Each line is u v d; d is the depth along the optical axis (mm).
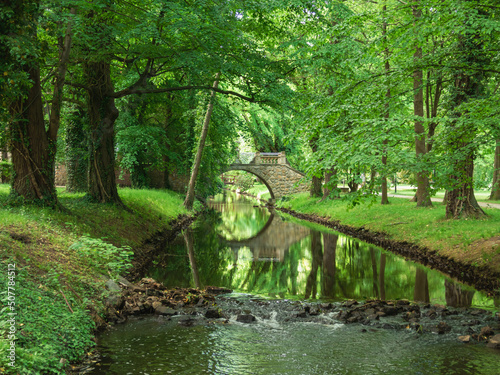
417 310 9219
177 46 12922
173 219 24391
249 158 66000
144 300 8977
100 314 7707
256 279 13102
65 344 6059
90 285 8445
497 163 27578
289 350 6793
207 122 30234
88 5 10562
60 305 6926
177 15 10945
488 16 9750
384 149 9422
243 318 8383
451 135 10500
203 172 36062
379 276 13430
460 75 11969
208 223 29344
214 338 7262
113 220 15328
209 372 5836
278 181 49094
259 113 41844
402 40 9758
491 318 8641
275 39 16312
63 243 9953
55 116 13164
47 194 12750
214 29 11414
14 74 7680
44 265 8102
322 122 10445
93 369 5781
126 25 12336
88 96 16406
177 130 38062
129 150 30281
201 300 9500
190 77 15016
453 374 5922
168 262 14961
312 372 5938
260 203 54406
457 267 13336
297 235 24078
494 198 28094
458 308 9492
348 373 5902
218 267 14922
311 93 14430
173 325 7898
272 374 5828
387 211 23469
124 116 30562
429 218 19141
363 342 7223
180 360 6227
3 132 12188
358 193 9680
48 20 9758
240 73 13703
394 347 6996
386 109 10648
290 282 12703
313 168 9773
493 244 13062
